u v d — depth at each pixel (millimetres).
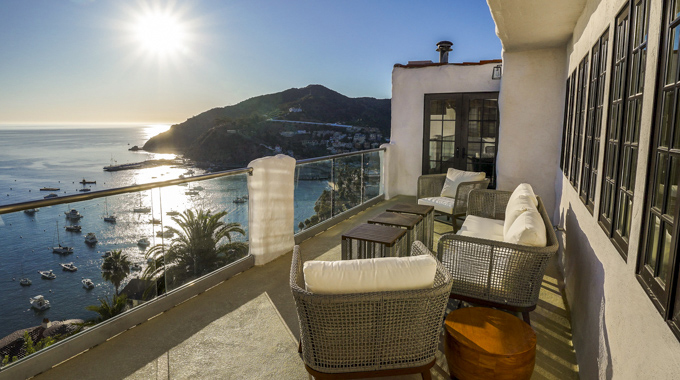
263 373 2385
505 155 5586
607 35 2443
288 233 4578
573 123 3715
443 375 2395
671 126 1197
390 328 1942
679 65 1167
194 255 3455
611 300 1805
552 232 2809
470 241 2684
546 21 3844
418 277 1938
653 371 1198
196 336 2781
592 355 2104
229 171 3754
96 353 2568
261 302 3305
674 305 1059
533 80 5336
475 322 2234
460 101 7457
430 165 7863
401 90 7879
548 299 3371
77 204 2492
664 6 1292
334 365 1992
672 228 1106
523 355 1940
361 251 3352
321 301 1856
